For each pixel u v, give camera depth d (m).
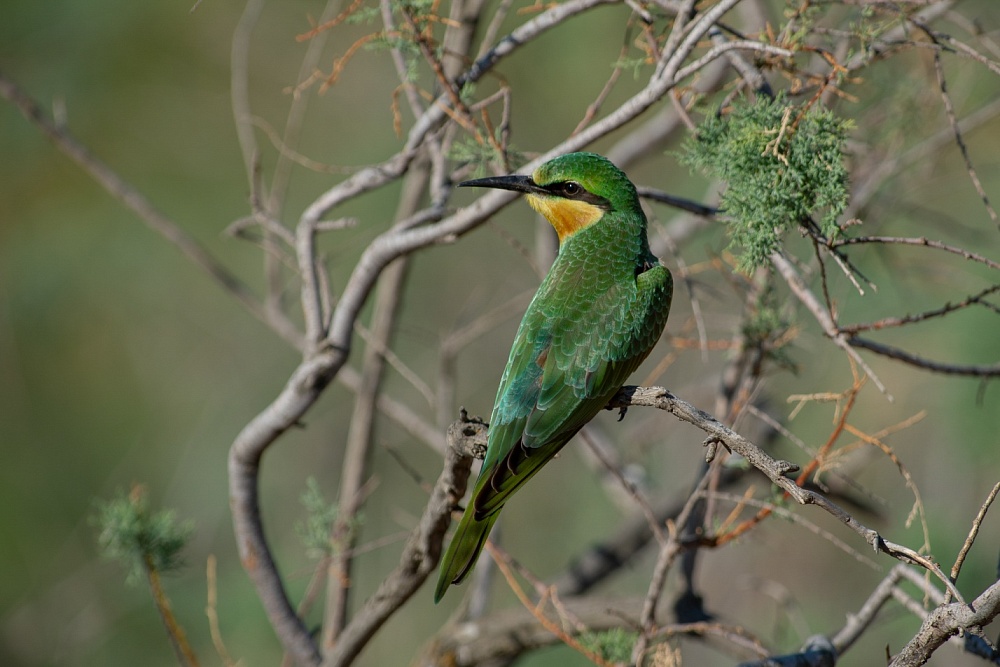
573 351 7.14
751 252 6.59
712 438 5.44
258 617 13.11
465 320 15.97
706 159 6.99
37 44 16.06
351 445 11.14
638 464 12.83
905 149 11.17
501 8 8.49
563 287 7.40
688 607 9.56
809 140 6.39
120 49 16.28
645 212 9.70
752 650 9.47
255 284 16.78
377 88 16.02
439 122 8.44
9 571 15.49
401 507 15.39
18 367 16.42
